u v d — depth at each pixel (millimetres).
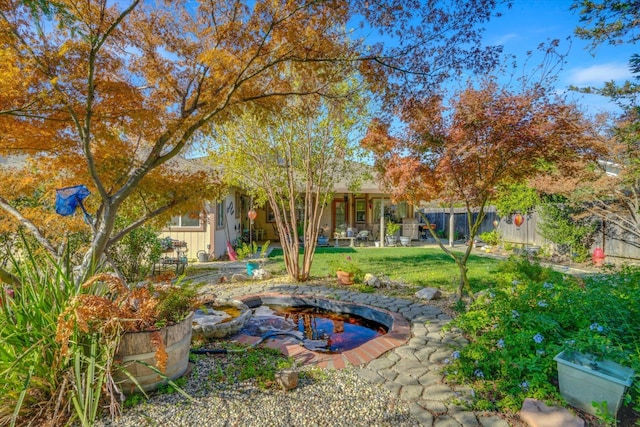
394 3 3273
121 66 3430
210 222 11383
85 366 2666
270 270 9125
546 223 11141
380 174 6266
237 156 7449
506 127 4398
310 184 7703
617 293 3848
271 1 3201
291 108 4750
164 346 2922
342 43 3723
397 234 17938
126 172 4344
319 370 3369
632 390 2479
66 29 2754
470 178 5086
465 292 6465
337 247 15359
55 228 4645
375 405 2746
